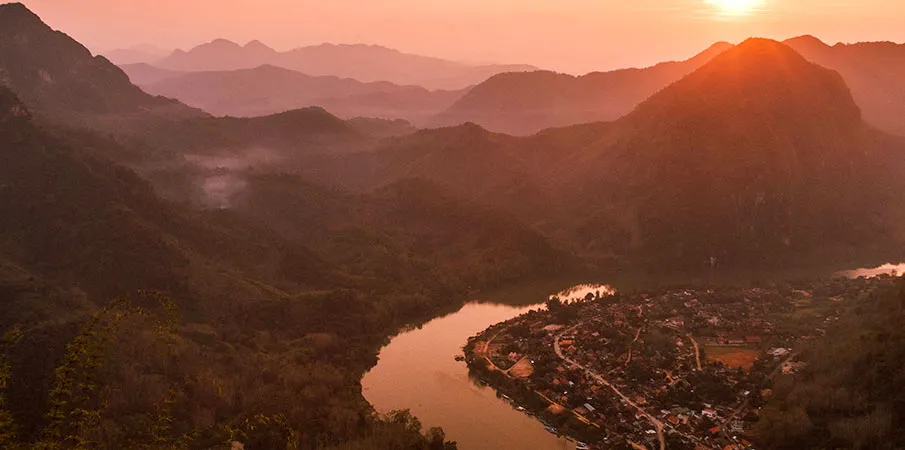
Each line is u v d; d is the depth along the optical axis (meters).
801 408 172.50
